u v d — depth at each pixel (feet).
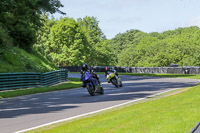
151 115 29.55
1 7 127.95
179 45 410.11
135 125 24.47
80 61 321.32
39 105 47.70
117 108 40.88
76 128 25.99
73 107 43.75
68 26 319.47
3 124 31.22
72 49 317.42
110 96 58.44
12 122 32.24
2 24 138.00
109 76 78.84
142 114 30.83
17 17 148.36
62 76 121.19
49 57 173.58
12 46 129.08
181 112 29.73
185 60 393.70
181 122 24.41
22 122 32.09
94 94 61.26
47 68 129.49
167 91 66.59
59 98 58.49
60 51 327.06
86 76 59.57
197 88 59.82
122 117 30.25
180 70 197.36
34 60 127.65
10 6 134.72
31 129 28.04
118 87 81.97
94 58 400.88
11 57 112.88
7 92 72.43
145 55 453.58
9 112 40.27
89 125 26.94
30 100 56.54
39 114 37.63
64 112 38.88
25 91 74.74
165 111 31.40
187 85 84.89
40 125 30.07
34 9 160.97
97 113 37.06
